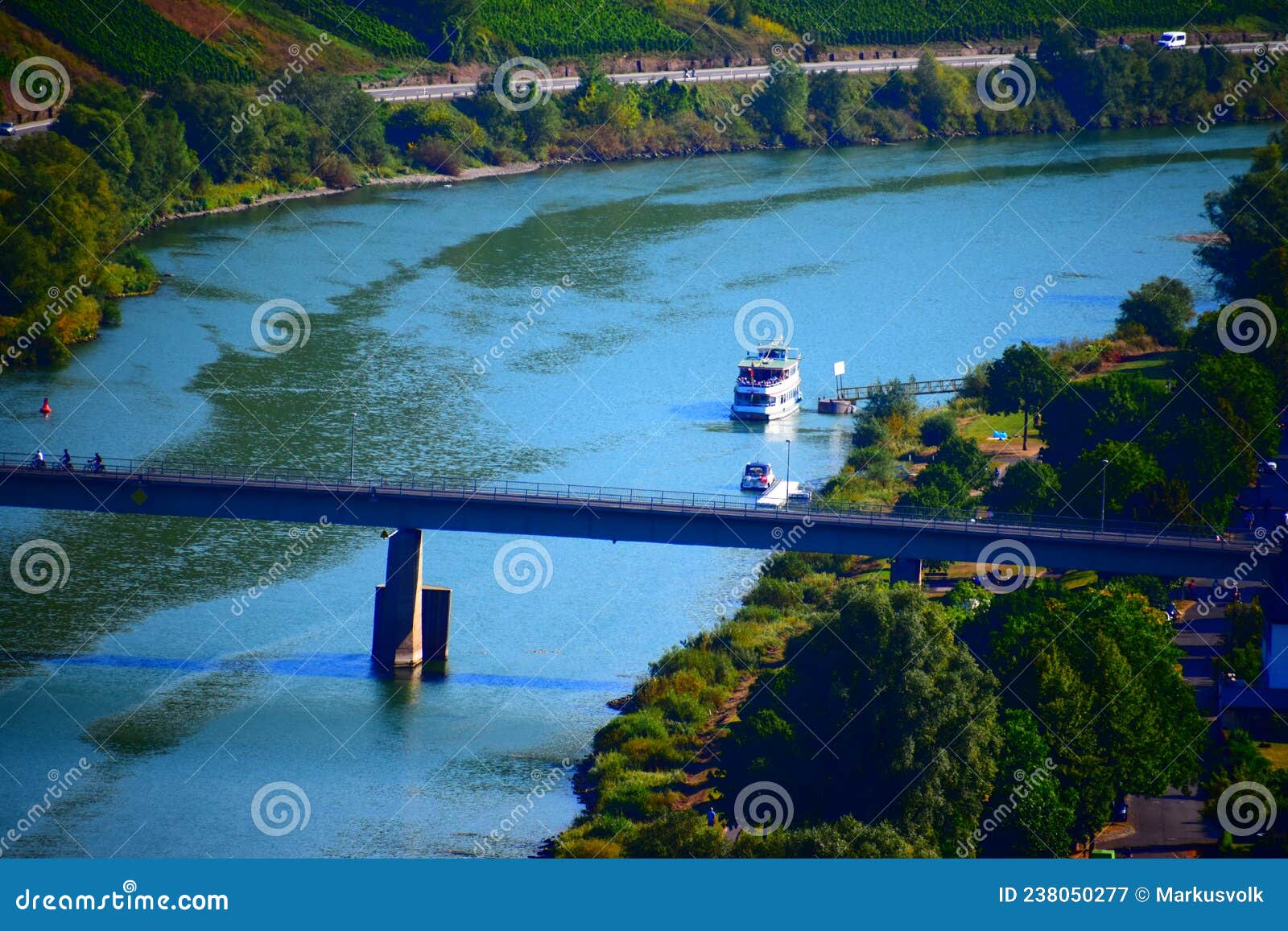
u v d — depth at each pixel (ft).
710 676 495.00
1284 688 437.17
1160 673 413.80
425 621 519.60
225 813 425.69
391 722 477.77
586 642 534.37
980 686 401.08
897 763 383.65
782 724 406.82
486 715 483.10
